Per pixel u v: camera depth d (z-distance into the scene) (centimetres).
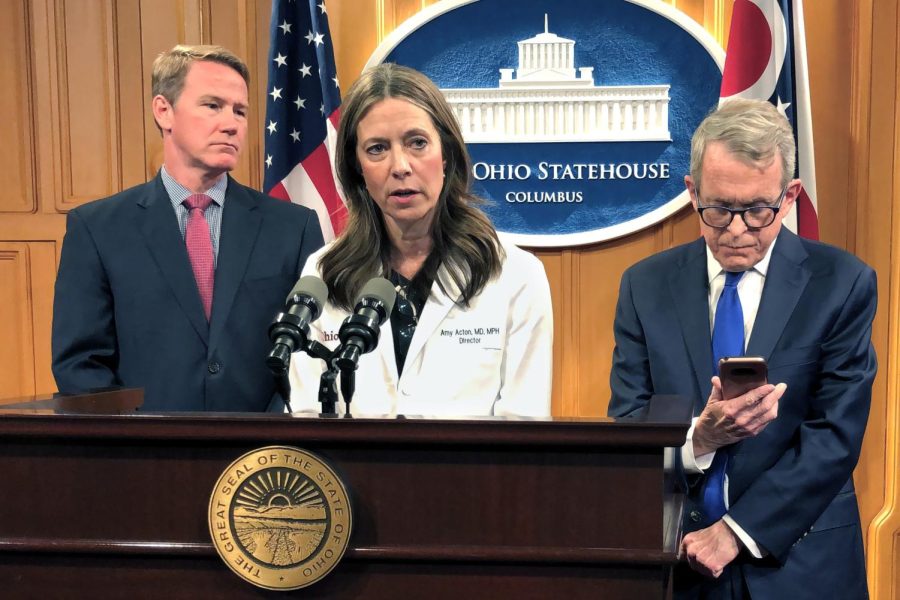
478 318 175
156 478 117
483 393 173
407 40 312
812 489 168
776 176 173
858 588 177
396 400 172
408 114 167
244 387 213
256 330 216
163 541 117
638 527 110
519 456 112
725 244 177
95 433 116
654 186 307
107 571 118
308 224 232
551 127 309
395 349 177
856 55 294
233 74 225
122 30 319
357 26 315
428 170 168
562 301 313
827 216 300
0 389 325
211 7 315
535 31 308
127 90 320
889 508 295
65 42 321
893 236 294
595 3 305
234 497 114
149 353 212
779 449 176
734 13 279
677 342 187
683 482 172
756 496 170
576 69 308
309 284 133
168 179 225
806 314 179
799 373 176
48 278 325
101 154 322
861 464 298
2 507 119
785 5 275
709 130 178
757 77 275
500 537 113
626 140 306
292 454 113
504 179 311
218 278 217
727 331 182
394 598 115
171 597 118
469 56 310
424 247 180
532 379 174
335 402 128
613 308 312
